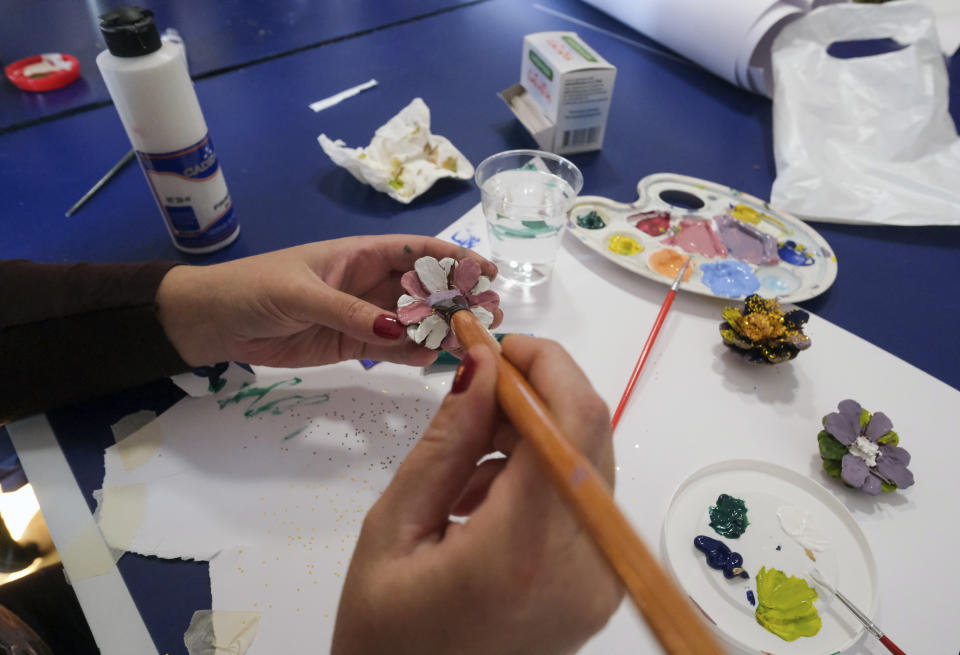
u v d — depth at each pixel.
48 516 0.54
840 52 1.03
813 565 0.52
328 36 1.25
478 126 1.04
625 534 0.28
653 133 1.05
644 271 0.76
